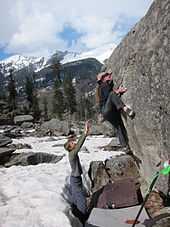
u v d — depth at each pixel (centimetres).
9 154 1481
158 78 694
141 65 745
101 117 924
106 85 820
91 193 971
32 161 1470
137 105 774
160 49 678
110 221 768
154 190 787
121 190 860
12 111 5709
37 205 796
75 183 832
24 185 984
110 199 849
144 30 748
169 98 669
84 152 1761
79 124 3806
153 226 684
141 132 780
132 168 969
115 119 829
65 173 1170
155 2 717
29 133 3331
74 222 764
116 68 859
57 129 3142
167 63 661
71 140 865
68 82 8131
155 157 759
